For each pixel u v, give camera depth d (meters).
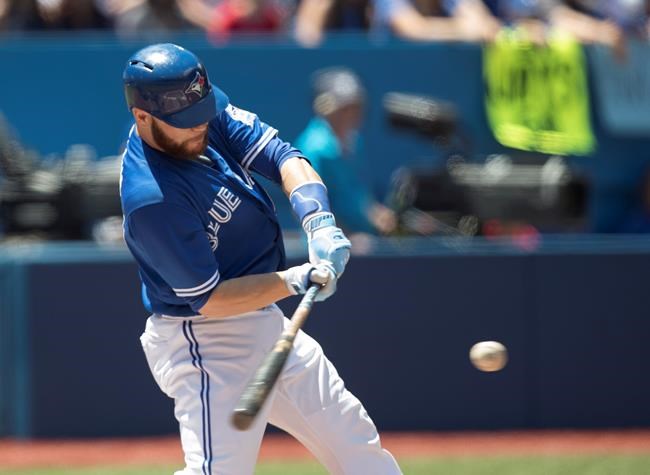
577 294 23.61
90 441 22.89
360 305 23.20
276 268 12.43
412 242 23.83
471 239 24.42
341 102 23.69
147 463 20.91
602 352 23.69
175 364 12.14
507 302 23.47
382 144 27.19
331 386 12.39
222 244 11.87
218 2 31.89
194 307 11.55
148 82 11.05
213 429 11.88
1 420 22.89
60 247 23.06
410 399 23.36
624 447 22.12
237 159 12.48
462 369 23.44
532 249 23.48
